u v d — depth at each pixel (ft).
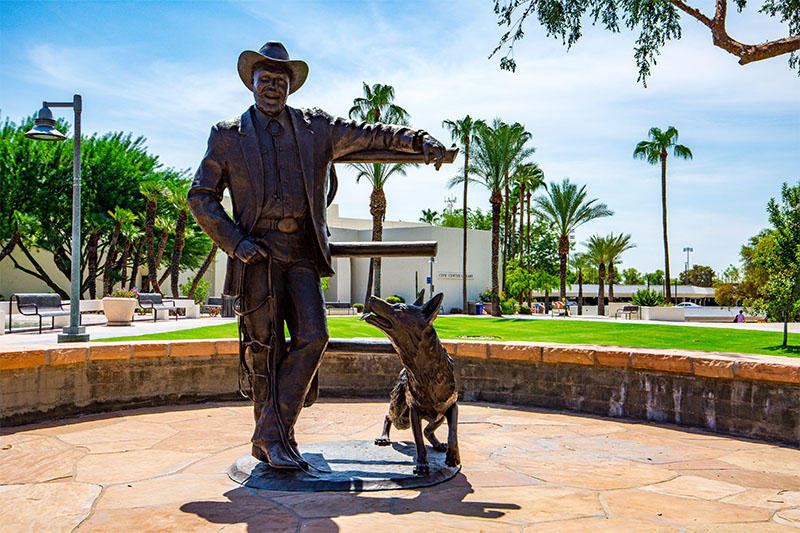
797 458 16.74
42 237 122.93
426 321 13.97
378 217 118.42
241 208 14.55
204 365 25.26
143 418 21.91
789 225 42.29
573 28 31.07
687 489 13.73
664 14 30.71
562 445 18.19
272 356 14.40
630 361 22.13
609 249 180.96
